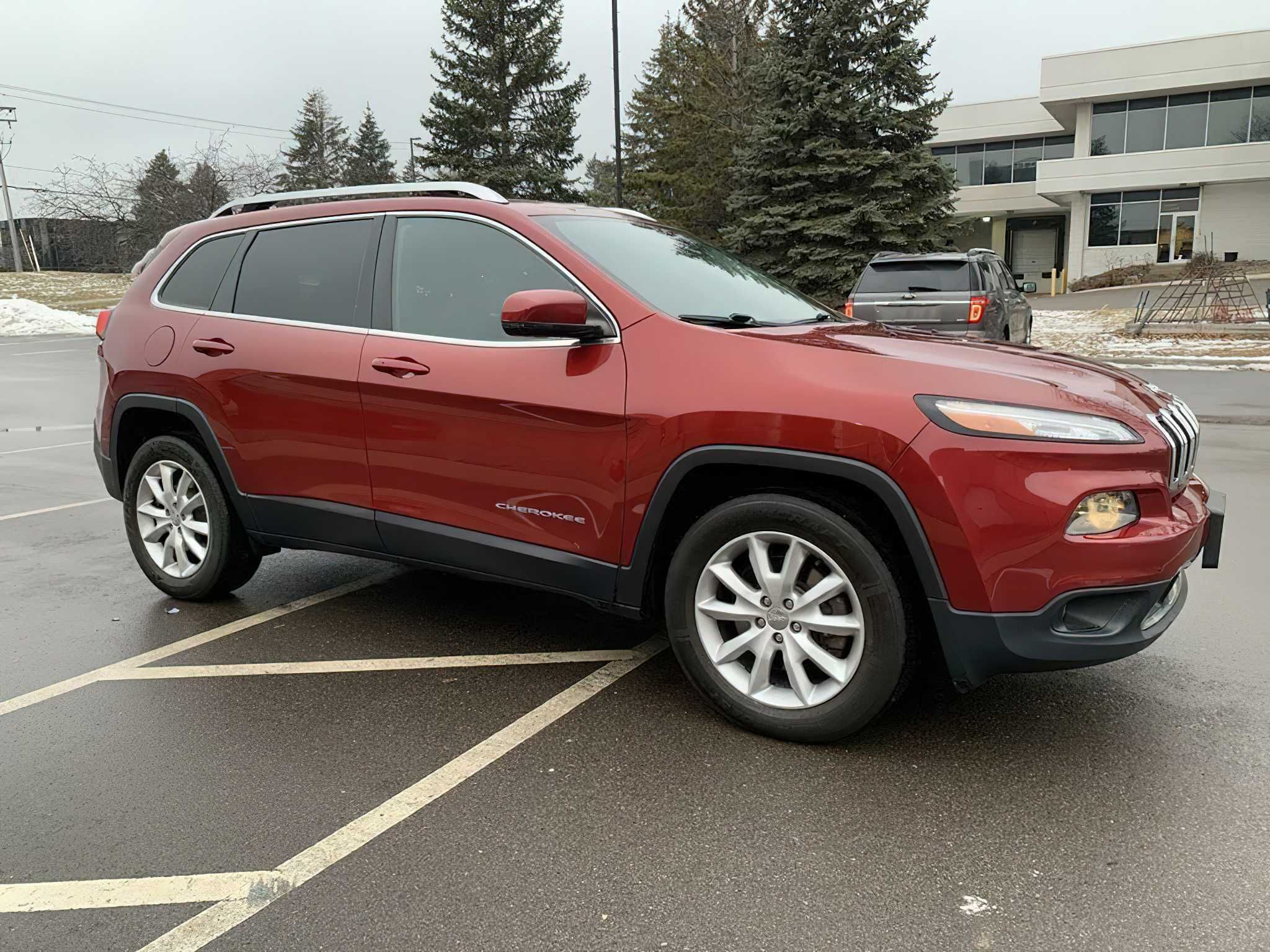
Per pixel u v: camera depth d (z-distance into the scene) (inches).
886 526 114.3
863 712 113.3
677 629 125.0
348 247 152.9
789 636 117.8
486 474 134.6
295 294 157.2
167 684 139.9
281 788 109.7
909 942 82.6
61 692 137.1
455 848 97.3
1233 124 1272.1
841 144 920.9
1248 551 204.4
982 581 105.7
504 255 137.5
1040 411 106.3
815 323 147.2
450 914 87.0
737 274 159.9
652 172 1481.3
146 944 83.0
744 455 114.2
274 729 124.9
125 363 173.0
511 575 136.1
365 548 150.9
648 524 122.6
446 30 1441.9
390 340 143.9
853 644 113.9
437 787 109.8
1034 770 112.5
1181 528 109.6
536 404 128.3
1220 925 84.4
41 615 171.5
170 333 168.2
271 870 93.7
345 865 94.6
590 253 135.3
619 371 123.8
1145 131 1322.6
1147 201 1344.7
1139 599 106.8
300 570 201.3
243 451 159.5
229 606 176.4
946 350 125.4
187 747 119.8
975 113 1552.7
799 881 91.4
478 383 133.3
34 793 108.5
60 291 1478.8
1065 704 131.0
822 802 105.8
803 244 927.7
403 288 145.5
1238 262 1295.5
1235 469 295.4
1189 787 108.4
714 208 1327.5
